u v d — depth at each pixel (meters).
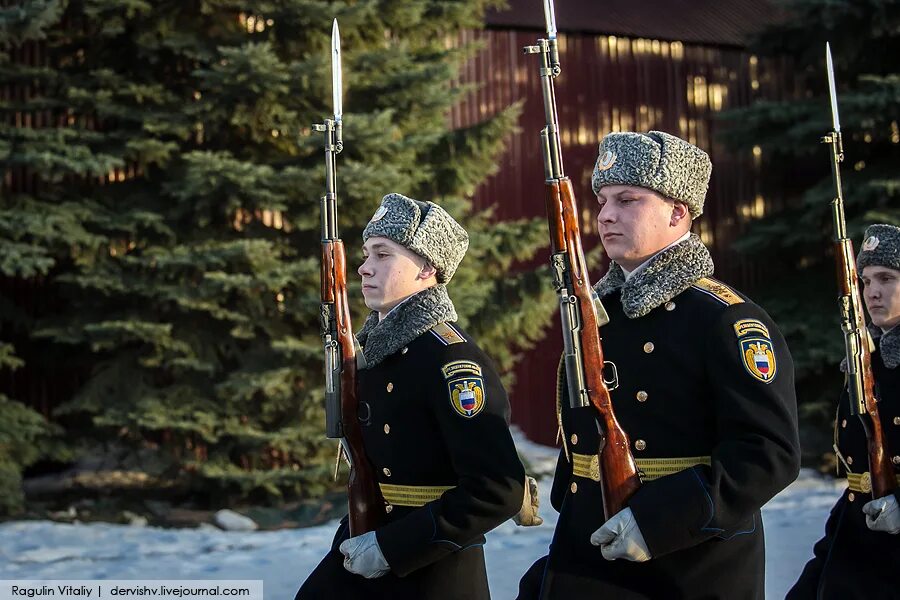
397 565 3.03
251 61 8.77
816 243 13.33
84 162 8.92
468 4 10.37
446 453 3.18
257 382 9.05
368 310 9.55
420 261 3.35
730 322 2.79
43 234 8.94
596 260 10.96
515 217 12.91
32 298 10.45
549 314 10.80
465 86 10.31
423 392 3.17
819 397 12.48
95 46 9.66
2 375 10.60
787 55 13.95
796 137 12.48
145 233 9.60
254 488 9.77
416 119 10.23
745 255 13.66
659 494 2.70
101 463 10.94
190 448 9.73
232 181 9.05
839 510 4.04
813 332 12.23
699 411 2.83
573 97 13.32
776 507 9.34
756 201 14.23
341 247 3.41
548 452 12.25
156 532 8.49
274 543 8.03
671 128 13.80
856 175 12.46
